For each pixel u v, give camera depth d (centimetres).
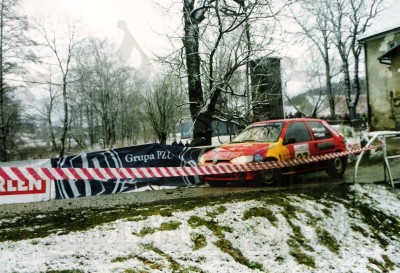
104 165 866
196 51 1194
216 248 466
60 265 381
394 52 1848
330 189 748
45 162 809
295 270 463
